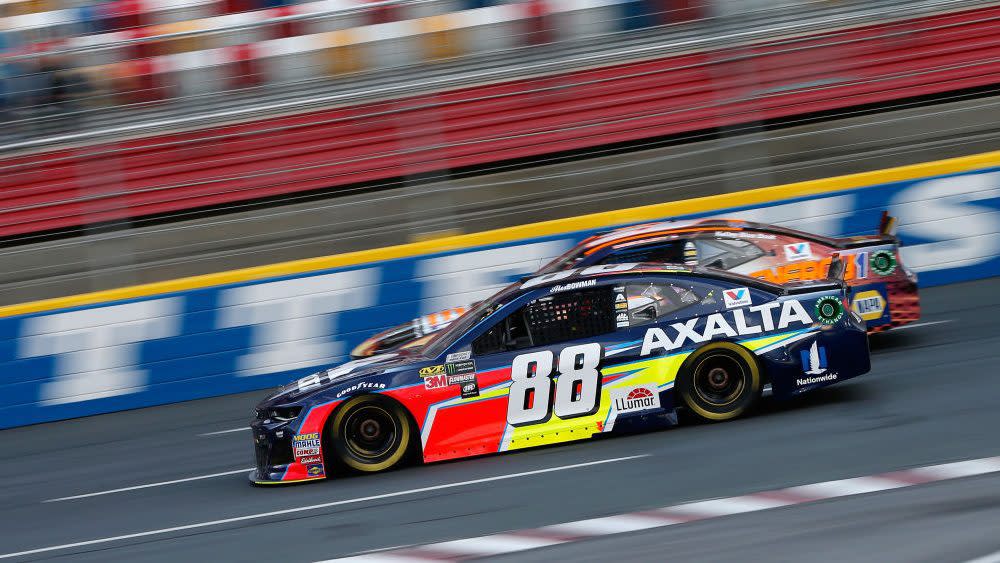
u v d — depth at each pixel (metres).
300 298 26.00
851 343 15.70
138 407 25.61
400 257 26.23
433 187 27.78
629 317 15.63
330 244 27.36
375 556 11.83
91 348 25.52
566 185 28.28
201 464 18.62
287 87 28.67
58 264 26.91
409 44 31.09
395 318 26.19
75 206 27.11
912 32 29.20
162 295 25.72
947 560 9.81
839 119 29.20
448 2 30.91
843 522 11.16
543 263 26.50
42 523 15.98
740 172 28.61
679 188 28.41
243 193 27.45
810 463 13.33
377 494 14.38
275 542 12.92
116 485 17.98
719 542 11.01
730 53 28.95
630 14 30.11
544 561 11.05
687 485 13.03
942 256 27.23
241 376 25.88
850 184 27.12
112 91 28.73
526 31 30.58
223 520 14.35
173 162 27.56
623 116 28.61
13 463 21.36
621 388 15.41
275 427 15.69
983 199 27.23
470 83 28.55
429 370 15.49
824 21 29.12
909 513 11.19
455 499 13.66
